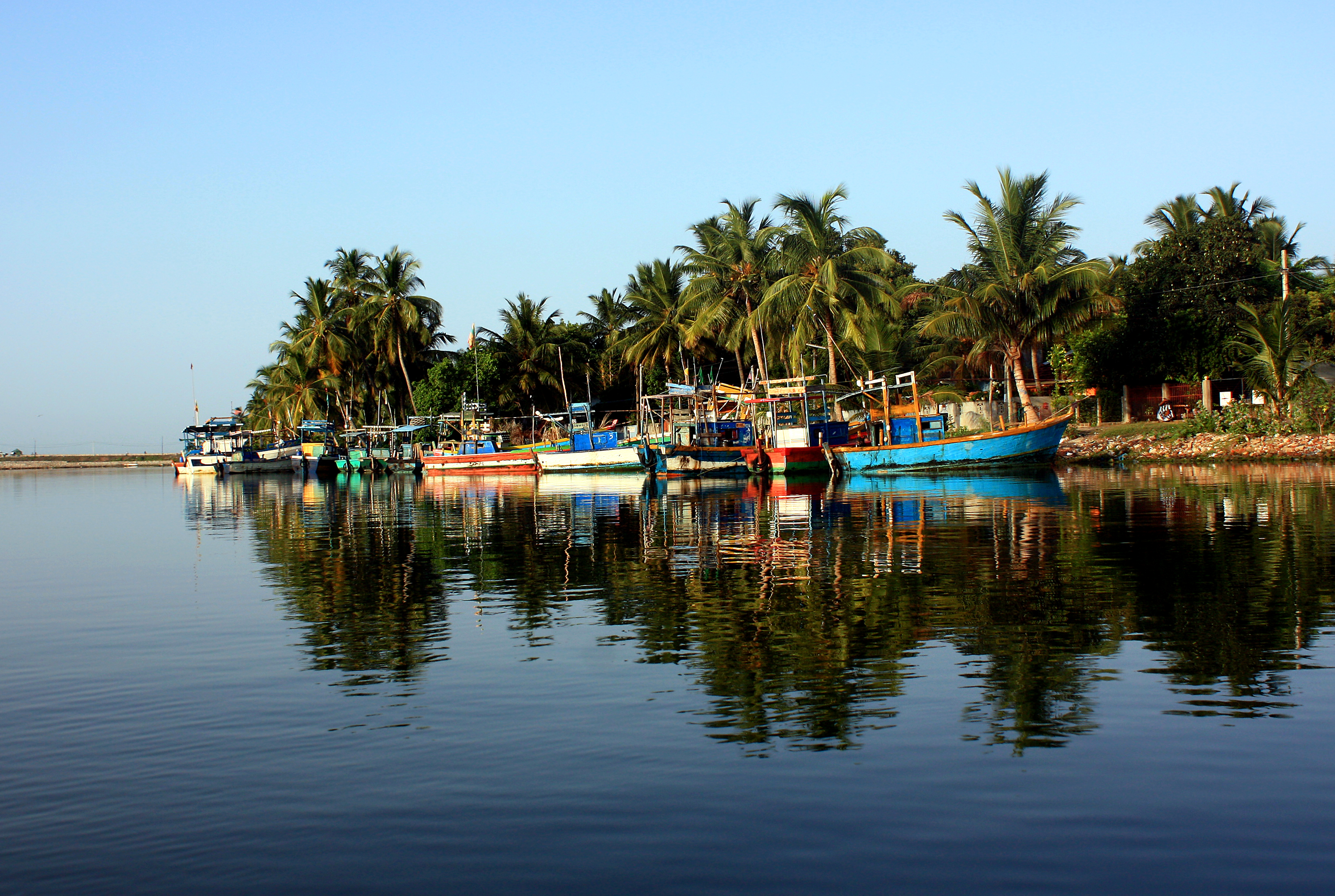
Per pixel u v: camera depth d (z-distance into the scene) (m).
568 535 23.34
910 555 17.89
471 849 6.38
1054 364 56.50
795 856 6.16
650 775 7.47
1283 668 9.80
